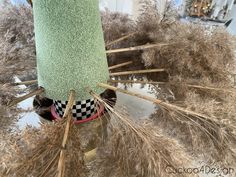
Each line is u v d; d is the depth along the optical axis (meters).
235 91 0.43
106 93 0.48
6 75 0.42
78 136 0.38
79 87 0.41
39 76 0.42
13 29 0.52
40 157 0.32
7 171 0.30
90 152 0.43
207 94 0.44
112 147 0.37
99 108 0.44
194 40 0.47
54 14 0.35
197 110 0.39
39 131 0.34
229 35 0.48
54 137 0.34
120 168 0.36
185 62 0.46
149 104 0.54
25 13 0.53
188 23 0.52
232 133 0.38
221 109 0.40
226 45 0.48
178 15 0.57
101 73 0.42
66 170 0.33
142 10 0.57
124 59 0.55
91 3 0.36
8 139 0.33
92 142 0.42
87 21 0.37
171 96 0.45
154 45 0.48
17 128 0.38
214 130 0.39
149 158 0.34
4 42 0.45
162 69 0.48
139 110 0.53
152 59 0.47
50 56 0.38
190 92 0.43
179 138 0.42
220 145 0.38
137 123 0.38
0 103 0.39
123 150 0.36
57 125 0.35
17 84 0.44
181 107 0.40
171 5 0.55
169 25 0.53
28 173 0.31
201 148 0.39
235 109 0.41
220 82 0.47
